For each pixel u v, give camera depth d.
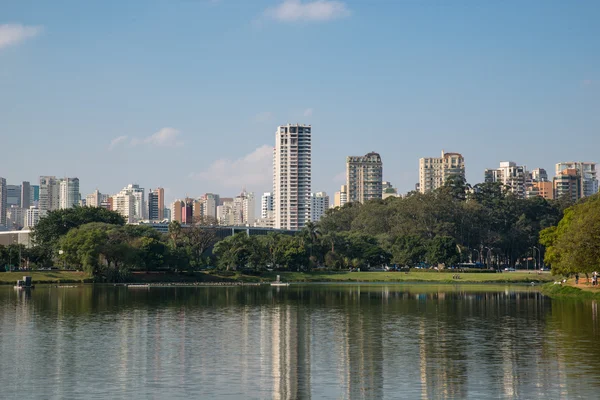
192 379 61.97
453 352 75.19
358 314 118.19
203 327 98.69
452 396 55.50
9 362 69.69
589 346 78.19
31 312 120.00
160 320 107.69
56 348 78.56
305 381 61.22
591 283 178.38
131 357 72.69
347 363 69.31
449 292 185.88
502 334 89.25
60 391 57.44
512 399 54.25
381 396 55.81
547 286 190.75
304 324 102.62
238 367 67.44
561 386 58.09
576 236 148.38
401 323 103.38
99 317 111.81
